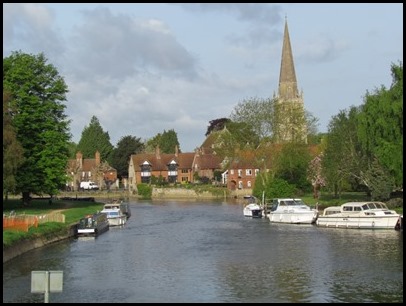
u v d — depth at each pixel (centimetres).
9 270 3816
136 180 18112
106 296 3139
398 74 6562
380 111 6612
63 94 7831
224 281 3509
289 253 4572
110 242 5412
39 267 3969
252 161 10769
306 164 9744
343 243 5078
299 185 9925
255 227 6819
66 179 7769
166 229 6756
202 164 17850
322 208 7931
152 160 18388
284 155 9612
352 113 8112
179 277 3650
